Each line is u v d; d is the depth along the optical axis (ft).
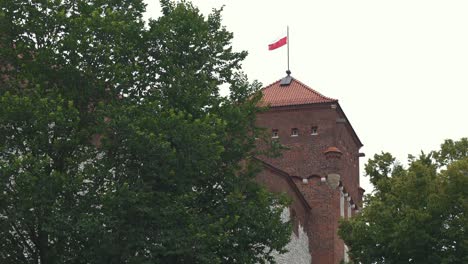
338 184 223.71
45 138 91.35
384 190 137.59
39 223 88.99
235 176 103.19
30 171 87.71
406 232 122.52
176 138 93.25
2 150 89.15
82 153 95.55
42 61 96.27
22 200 86.07
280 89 243.40
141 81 102.89
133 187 90.79
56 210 86.79
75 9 104.32
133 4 109.81
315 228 220.43
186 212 90.43
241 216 97.55
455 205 125.29
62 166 95.20
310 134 231.30
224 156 103.35
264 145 203.10
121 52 101.04
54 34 100.12
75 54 97.09
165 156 91.50
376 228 128.26
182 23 106.52
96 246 88.69
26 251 95.76
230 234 96.48
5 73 99.55
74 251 92.58
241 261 96.27
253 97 111.55
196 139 93.15
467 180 125.29
